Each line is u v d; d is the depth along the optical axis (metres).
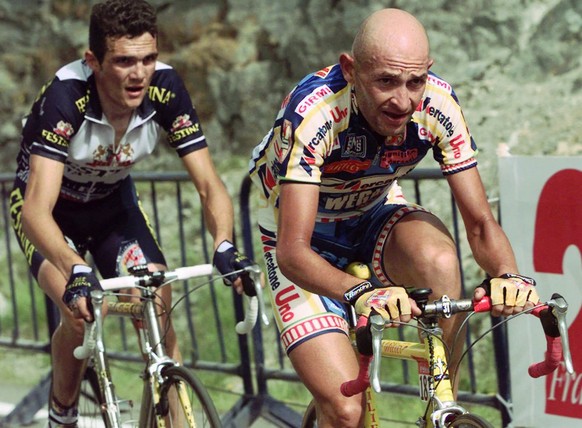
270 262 5.40
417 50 4.29
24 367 11.02
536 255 6.43
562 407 6.43
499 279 4.33
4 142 14.95
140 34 5.86
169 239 12.30
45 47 15.12
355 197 5.23
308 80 4.79
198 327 10.68
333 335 5.02
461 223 10.09
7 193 13.05
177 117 6.44
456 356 4.99
